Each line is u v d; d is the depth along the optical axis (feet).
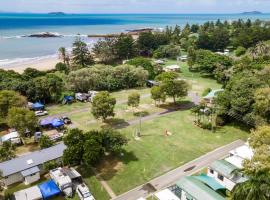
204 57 406.21
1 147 187.32
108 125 232.73
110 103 226.99
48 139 190.70
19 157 169.99
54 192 143.23
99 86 326.44
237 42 579.48
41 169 166.30
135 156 183.21
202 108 242.17
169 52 529.86
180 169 168.25
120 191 149.38
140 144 199.52
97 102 223.10
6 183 154.81
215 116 240.94
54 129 227.40
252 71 286.87
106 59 492.95
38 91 281.13
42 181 159.94
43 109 269.64
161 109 269.44
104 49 488.85
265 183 95.04
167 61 511.81
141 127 228.43
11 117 197.57
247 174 117.91
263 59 380.17
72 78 315.17
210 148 193.47
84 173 164.96
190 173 163.63
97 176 162.20
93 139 161.38
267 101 197.77
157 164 174.09
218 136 212.23
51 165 164.45
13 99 226.38
